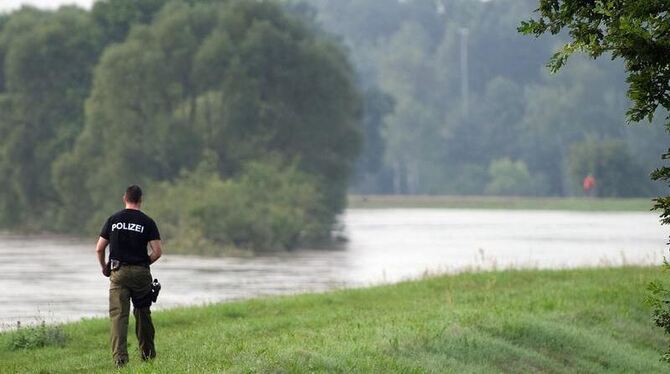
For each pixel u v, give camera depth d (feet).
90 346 184.03
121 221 143.33
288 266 513.04
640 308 231.71
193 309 241.14
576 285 272.31
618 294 244.22
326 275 453.99
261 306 248.52
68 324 218.38
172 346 171.12
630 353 191.93
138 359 147.95
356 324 188.75
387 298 262.88
